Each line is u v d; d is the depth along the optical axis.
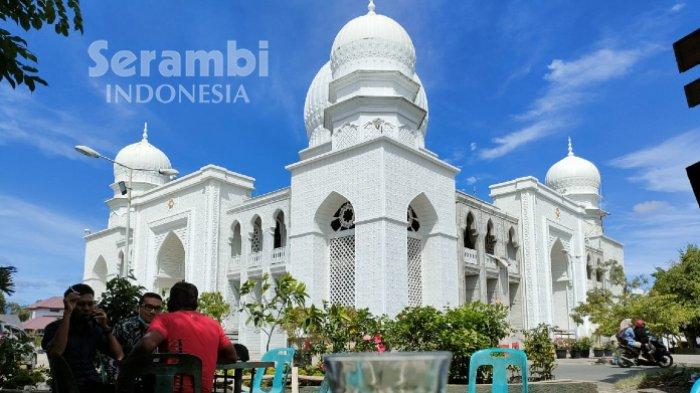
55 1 5.73
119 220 35.91
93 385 5.32
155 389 4.15
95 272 36.47
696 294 26.41
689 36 4.68
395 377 1.23
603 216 39.97
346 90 24.70
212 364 4.57
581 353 24.83
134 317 6.18
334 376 1.27
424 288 22.94
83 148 20.67
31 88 5.43
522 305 28.22
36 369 13.29
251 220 26.95
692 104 4.92
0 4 5.45
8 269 9.38
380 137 21.16
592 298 27.88
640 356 16.70
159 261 30.61
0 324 13.21
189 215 28.70
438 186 23.52
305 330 12.75
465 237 27.41
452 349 9.65
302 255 22.92
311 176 23.36
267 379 9.95
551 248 30.42
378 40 24.80
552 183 40.16
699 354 26.22
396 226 21.09
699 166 4.88
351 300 21.89
